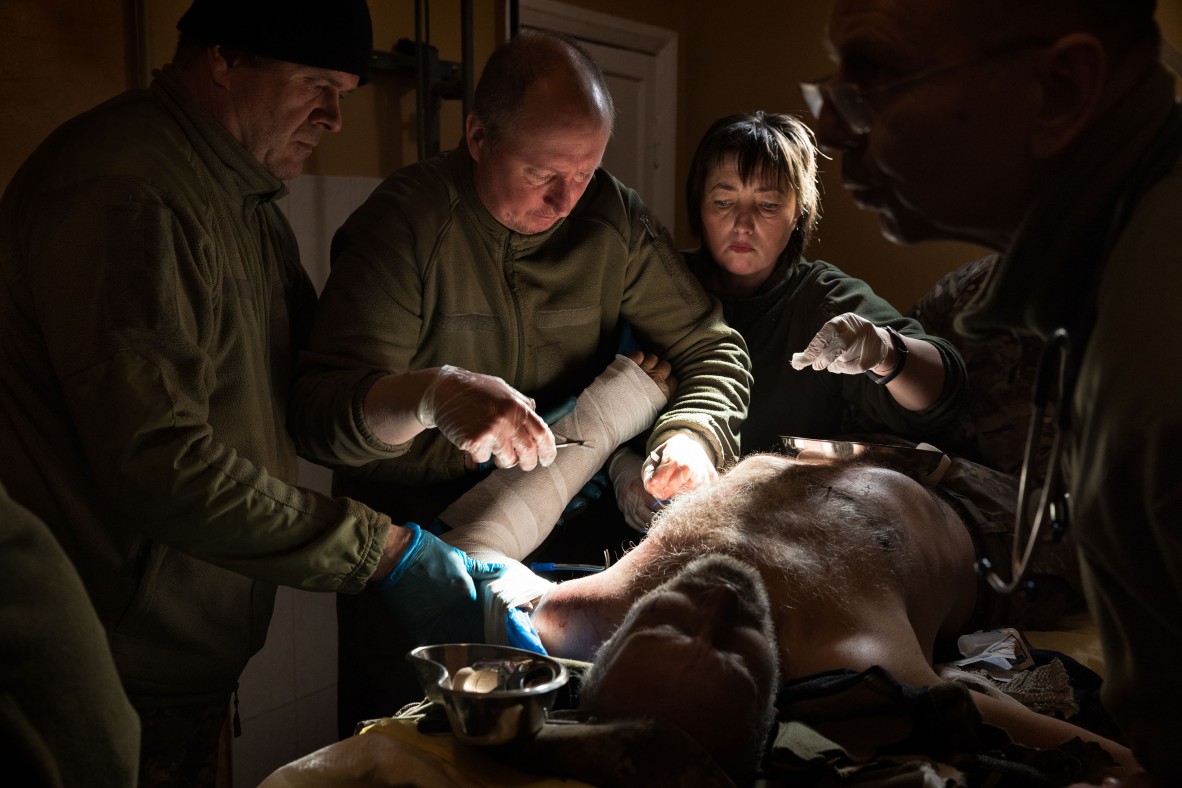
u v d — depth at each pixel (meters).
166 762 1.63
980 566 1.03
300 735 2.98
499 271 1.96
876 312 2.28
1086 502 0.86
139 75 2.38
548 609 1.55
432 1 3.13
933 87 0.90
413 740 1.16
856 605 1.45
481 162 1.88
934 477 1.94
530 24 3.53
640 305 2.19
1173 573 0.80
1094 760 1.20
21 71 2.17
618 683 1.14
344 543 1.54
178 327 1.45
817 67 3.80
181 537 1.45
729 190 2.25
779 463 1.78
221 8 1.56
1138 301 0.81
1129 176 0.87
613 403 2.03
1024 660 1.68
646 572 1.52
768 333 2.41
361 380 1.75
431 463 2.00
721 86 4.09
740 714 1.11
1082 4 0.85
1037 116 0.88
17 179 1.52
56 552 0.86
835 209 3.75
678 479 1.87
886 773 1.10
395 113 3.09
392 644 2.00
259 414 1.65
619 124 3.98
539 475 1.92
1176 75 0.99
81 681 0.83
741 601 1.22
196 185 1.56
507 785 1.07
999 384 2.32
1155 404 0.77
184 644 1.60
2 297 1.51
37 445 1.50
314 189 2.88
